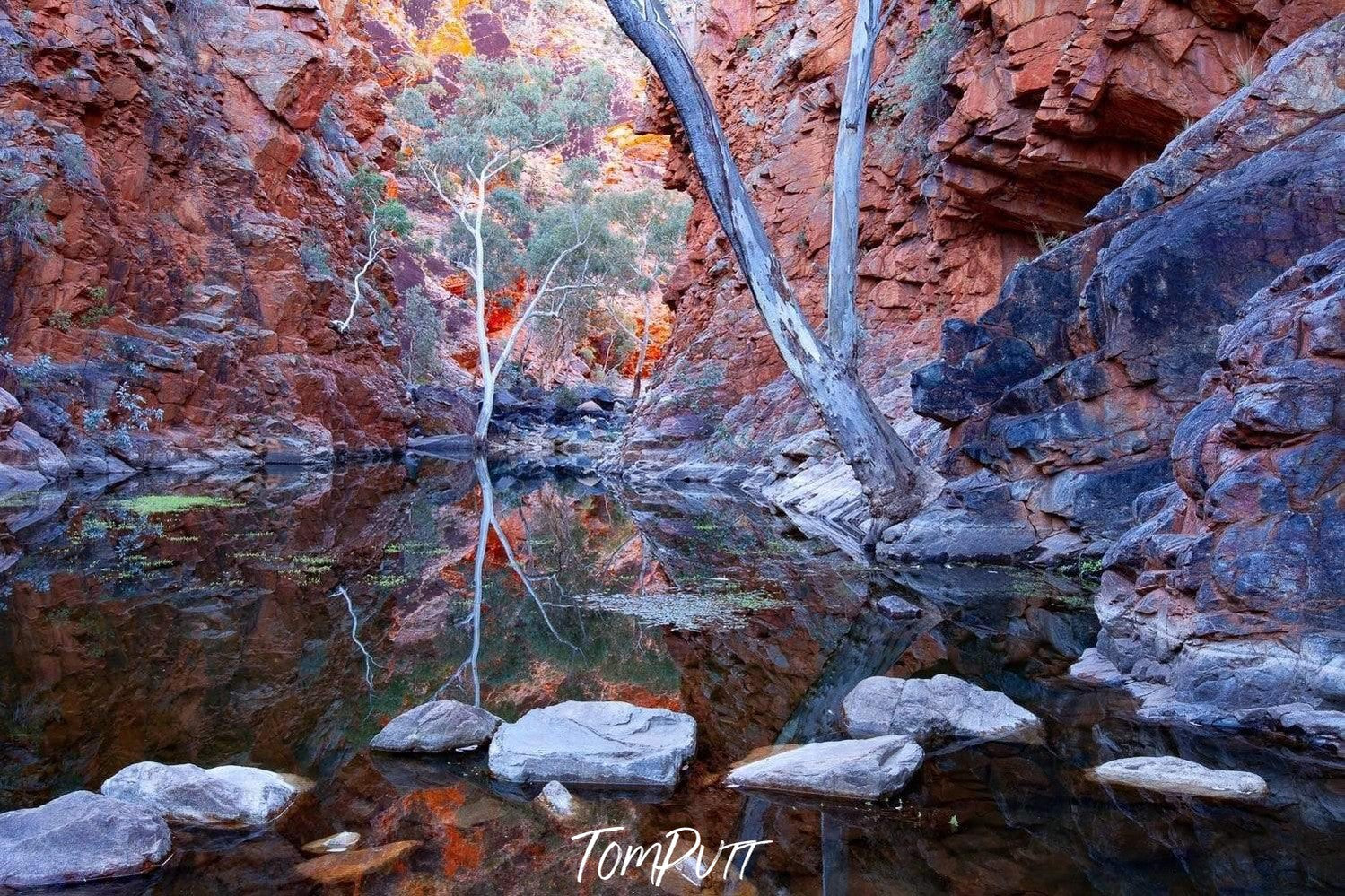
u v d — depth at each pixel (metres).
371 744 3.85
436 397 36.91
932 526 9.41
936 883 2.60
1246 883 2.59
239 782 3.20
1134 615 5.04
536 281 42.78
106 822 2.78
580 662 5.32
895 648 5.71
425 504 14.89
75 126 20.44
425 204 53.38
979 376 9.77
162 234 22.55
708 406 23.11
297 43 27.50
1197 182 8.41
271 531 10.82
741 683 4.92
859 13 9.48
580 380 54.00
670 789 3.40
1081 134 11.61
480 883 2.60
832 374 9.90
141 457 18.72
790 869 2.70
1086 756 3.72
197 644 5.49
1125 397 8.20
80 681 4.64
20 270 17.89
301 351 25.75
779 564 9.30
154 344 20.56
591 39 76.62
